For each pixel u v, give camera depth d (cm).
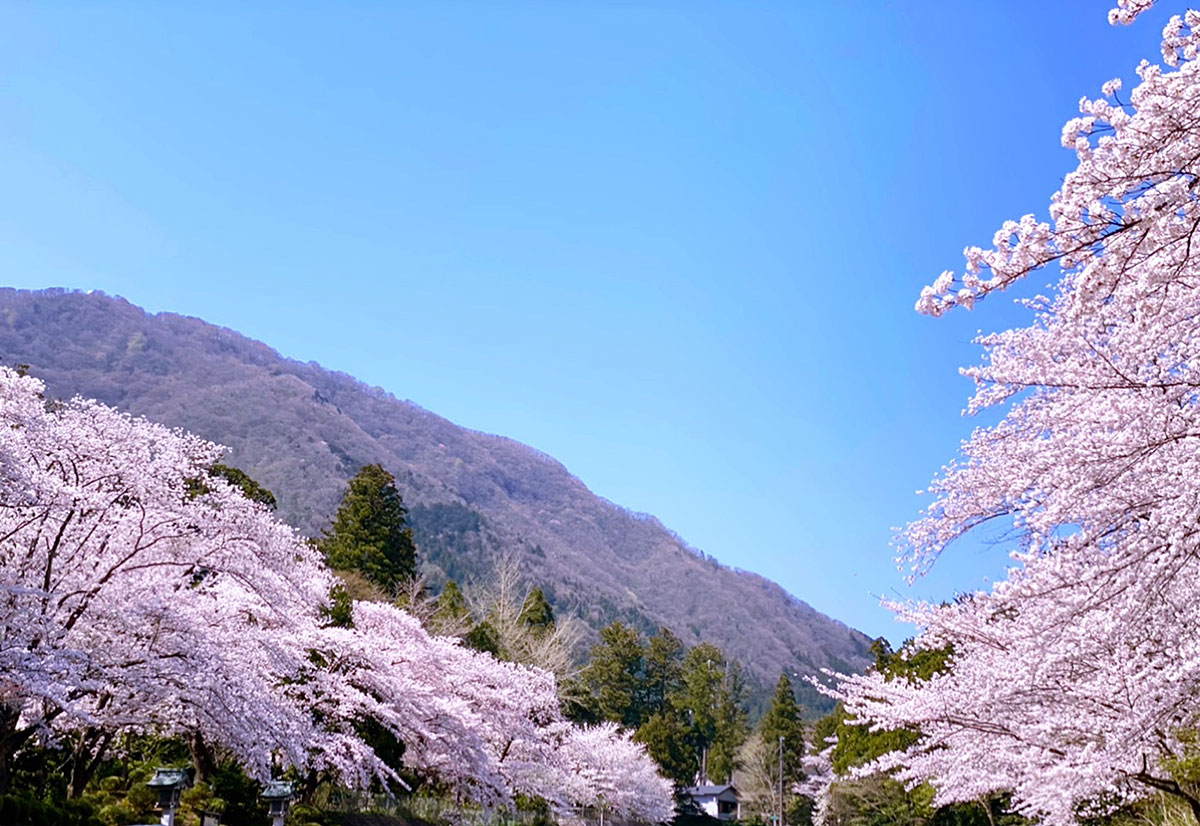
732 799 5791
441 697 1942
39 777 1145
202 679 1054
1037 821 1286
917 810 2038
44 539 1064
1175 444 582
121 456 1081
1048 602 658
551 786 2727
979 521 743
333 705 1582
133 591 1085
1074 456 605
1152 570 562
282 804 1195
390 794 1756
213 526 1155
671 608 16138
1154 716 675
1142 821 999
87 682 954
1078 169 440
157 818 1180
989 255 481
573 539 18538
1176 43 433
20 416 1016
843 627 17925
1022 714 818
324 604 1592
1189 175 431
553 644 3956
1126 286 531
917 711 928
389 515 4128
